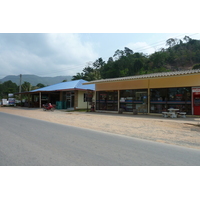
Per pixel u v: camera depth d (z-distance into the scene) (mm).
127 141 6535
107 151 5250
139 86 15578
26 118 13570
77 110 21125
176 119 12039
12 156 4727
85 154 4941
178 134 7824
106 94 18094
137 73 67375
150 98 14977
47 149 5371
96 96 18938
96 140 6609
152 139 6938
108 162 4375
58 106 23188
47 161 4391
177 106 13594
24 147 5562
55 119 13039
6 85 78062
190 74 11344
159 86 14422
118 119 12734
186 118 12375
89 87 23969
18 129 8719
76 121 11922
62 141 6375
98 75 47531
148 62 83812
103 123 10969
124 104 16672
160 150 5438
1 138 6770
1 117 14125
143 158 4695
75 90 22172
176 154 5070
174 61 87688
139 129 8984
